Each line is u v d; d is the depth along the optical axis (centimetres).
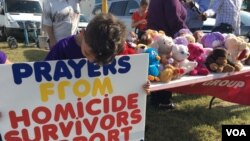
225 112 457
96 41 177
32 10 1322
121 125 237
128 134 241
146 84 236
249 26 814
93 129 231
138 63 230
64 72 215
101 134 234
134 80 232
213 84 354
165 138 377
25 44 1180
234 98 382
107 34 177
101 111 230
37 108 216
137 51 301
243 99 387
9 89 208
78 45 225
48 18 444
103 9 476
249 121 430
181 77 312
